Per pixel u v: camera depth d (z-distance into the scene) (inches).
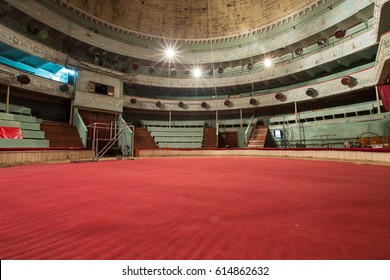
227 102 789.2
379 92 470.6
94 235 68.1
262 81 771.4
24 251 58.4
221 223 77.5
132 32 791.1
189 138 757.9
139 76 789.2
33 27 550.9
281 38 721.0
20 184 156.1
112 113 678.5
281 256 54.9
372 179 172.9
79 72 607.5
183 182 165.9
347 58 568.4
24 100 579.8
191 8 836.0
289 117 677.3
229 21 826.8
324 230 70.4
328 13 601.0
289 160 435.8
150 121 840.3
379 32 356.2
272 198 113.0
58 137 513.0
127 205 101.0
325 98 650.2
